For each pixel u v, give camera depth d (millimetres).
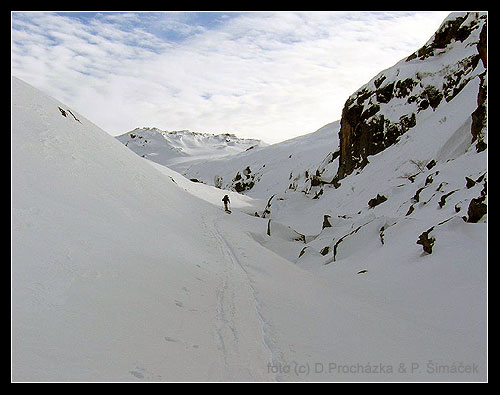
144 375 4344
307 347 6043
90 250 6891
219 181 128750
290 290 9836
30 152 9602
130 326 5371
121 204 11398
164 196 19141
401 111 39188
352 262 15156
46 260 5762
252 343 5914
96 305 5414
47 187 8453
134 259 7828
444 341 7004
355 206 31516
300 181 63875
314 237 24844
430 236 12250
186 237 13695
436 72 38188
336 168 51125
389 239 15086
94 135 17781
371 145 40688
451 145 26922
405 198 23391
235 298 8164
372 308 9312
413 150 31969
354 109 44781
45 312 4688
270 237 23000
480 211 12211
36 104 13586
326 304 9023
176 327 5949
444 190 18219
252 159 134375
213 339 5906
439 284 9992
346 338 6703
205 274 9625
